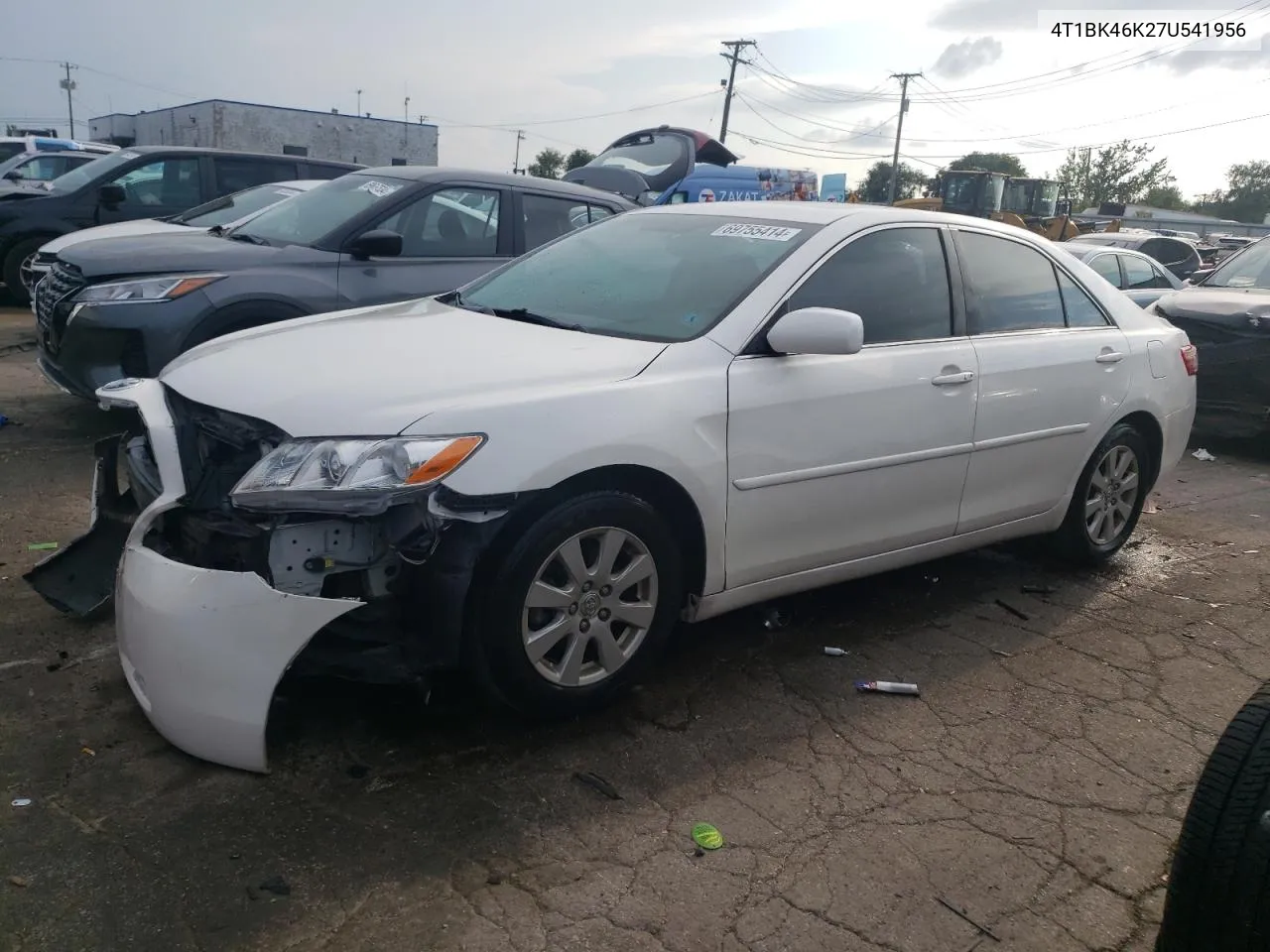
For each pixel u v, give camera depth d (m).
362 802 2.85
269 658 2.76
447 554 2.92
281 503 2.79
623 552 3.29
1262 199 81.12
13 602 3.90
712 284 3.78
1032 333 4.57
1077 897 2.64
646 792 2.98
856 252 3.96
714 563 3.48
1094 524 5.03
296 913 2.41
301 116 42.44
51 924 2.34
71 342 5.71
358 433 2.86
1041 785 3.15
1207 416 8.25
